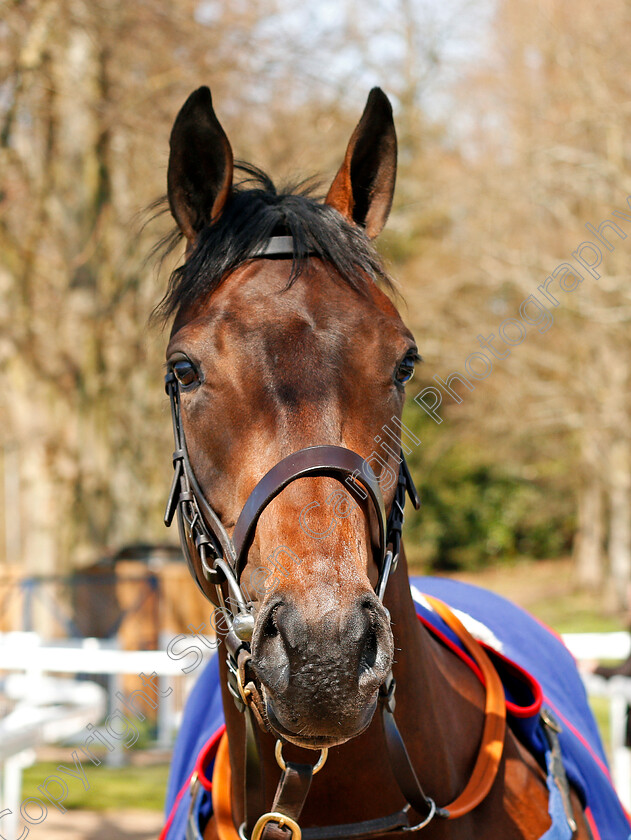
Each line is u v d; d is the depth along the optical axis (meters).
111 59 7.60
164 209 1.99
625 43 10.81
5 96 7.41
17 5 6.96
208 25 7.67
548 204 11.86
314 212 1.66
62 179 8.48
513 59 12.38
